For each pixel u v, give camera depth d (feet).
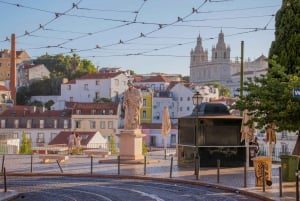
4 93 364.17
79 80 382.01
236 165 94.84
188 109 385.29
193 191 64.75
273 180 72.02
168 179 77.00
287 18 82.23
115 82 374.22
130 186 70.38
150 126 323.16
